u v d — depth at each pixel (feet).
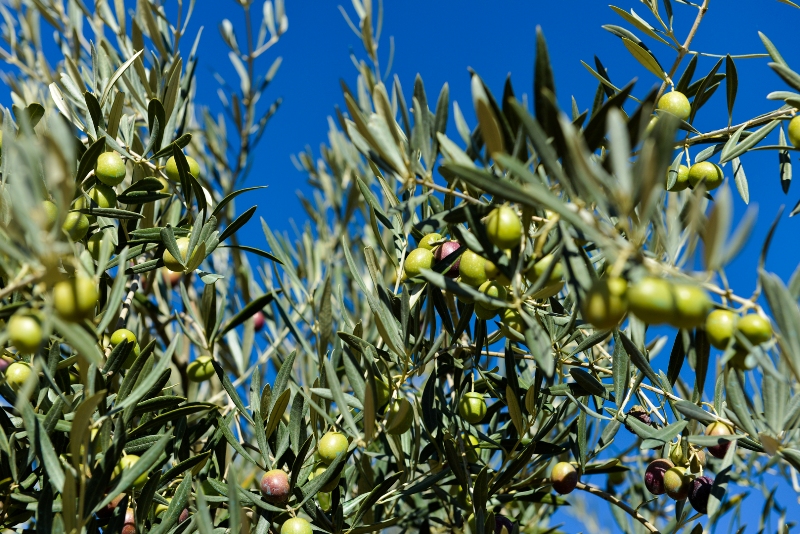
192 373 3.59
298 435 3.22
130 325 4.02
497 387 3.39
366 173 4.67
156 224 3.71
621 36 3.28
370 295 3.12
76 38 4.08
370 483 3.43
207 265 4.44
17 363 3.10
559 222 2.79
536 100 2.75
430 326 3.18
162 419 3.16
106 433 2.95
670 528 3.77
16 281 2.61
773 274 2.69
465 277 2.94
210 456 3.34
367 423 2.95
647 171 2.56
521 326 3.06
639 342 3.13
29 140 2.55
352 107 2.81
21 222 2.55
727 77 3.19
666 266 2.67
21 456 3.11
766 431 2.97
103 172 3.14
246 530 2.90
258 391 3.32
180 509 3.07
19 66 4.42
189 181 3.31
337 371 3.59
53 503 3.06
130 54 4.00
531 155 2.83
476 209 2.84
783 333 2.68
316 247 4.35
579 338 3.37
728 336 2.72
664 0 3.25
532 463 3.55
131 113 3.97
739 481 3.86
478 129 2.87
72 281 2.64
